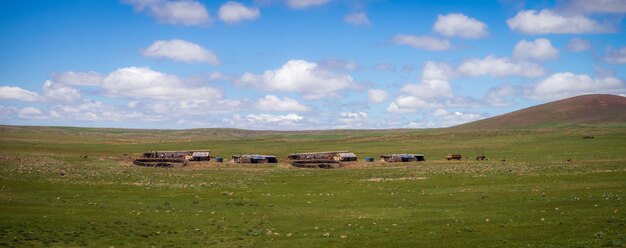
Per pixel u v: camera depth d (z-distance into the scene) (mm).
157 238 42906
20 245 38938
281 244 40562
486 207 57000
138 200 66250
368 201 65562
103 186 78438
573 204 55219
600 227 42500
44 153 138250
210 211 57938
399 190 75938
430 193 71438
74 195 69000
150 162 125375
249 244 40688
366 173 101312
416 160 130250
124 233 44562
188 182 87000
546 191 67562
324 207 61125
